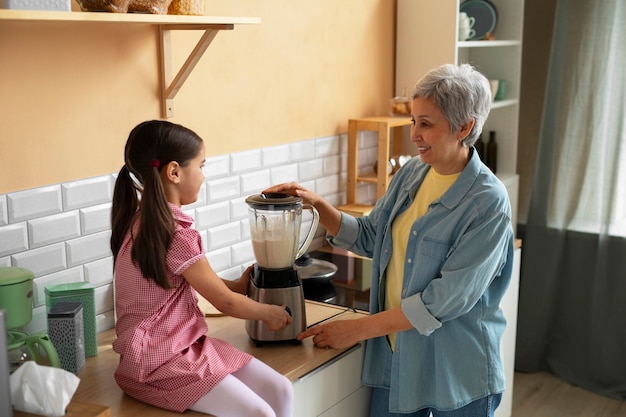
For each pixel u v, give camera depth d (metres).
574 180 3.97
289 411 1.91
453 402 2.12
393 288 2.26
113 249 1.97
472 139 2.08
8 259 2.01
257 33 2.73
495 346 2.18
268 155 2.86
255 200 2.10
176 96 2.44
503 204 2.04
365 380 2.31
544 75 4.21
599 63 3.82
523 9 3.84
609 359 3.93
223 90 2.62
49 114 2.07
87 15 1.76
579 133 3.93
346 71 3.25
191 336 1.89
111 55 2.21
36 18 1.65
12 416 1.54
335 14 3.13
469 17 3.92
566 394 3.95
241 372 1.93
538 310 4.12
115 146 2.27
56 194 2.11
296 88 2.96
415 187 2.23
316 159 3.13
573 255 4.04
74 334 1.97
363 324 2.11
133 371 1.81
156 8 1.97
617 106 3.79
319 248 3.21
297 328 2.16
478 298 2.06
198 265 1.87
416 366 2.15
